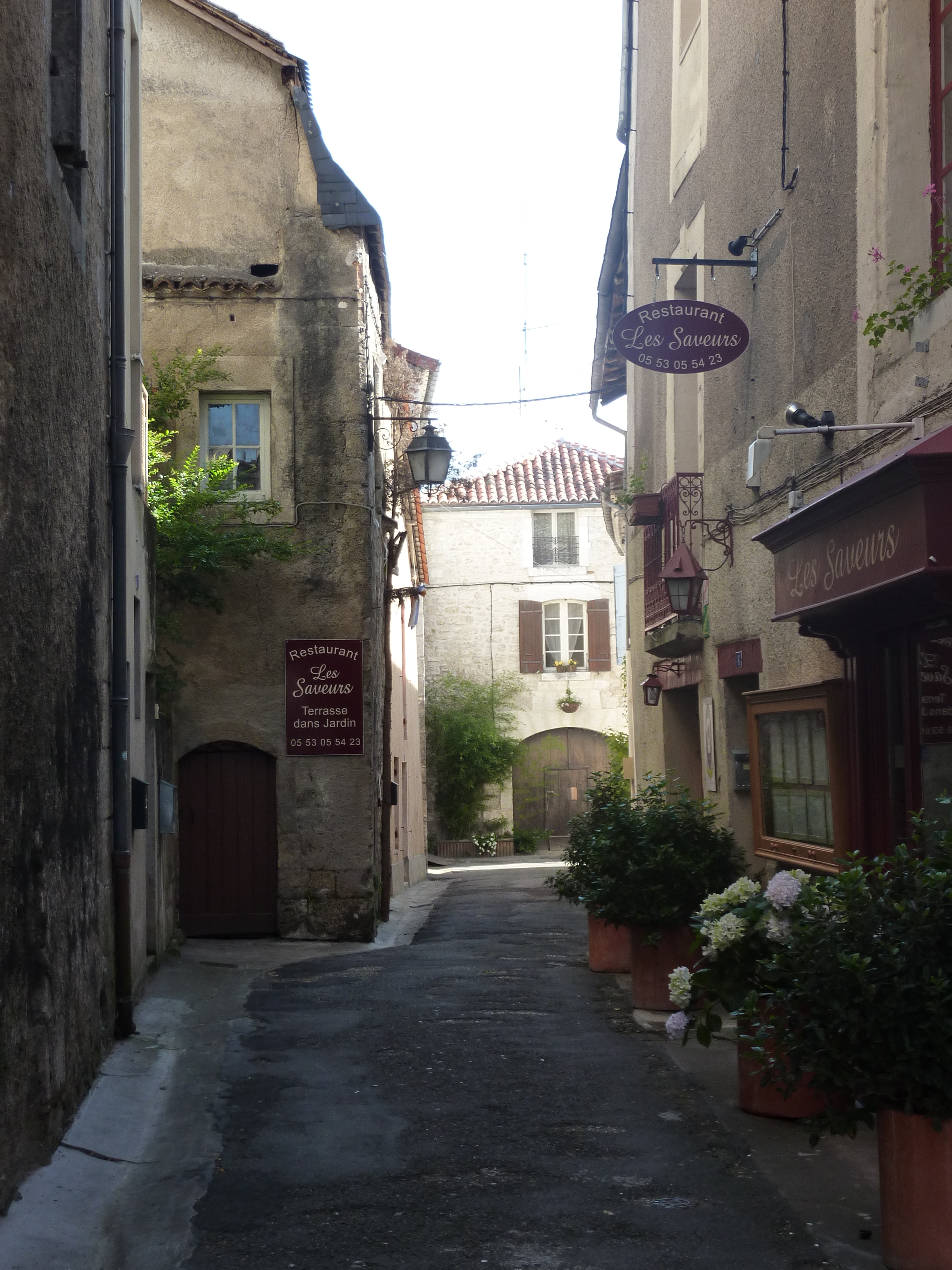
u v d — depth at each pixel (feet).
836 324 28.22
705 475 40.04
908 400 23.98
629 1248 15.03
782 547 26.99
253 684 47.67
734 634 36.76
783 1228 15.60
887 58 25.17
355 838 47.26
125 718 27.40
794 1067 14.84
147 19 50.01
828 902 15.16
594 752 113.60
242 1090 22.53
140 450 33.30
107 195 27.76
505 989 31.94
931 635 23.80
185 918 47.01
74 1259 15.23
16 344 17.28
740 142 36.04
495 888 72.33
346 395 48.75
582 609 114.11
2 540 16.48
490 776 111.45
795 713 28.94
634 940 29.04
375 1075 23.18
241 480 48.67
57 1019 19.31
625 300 54.75
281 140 49.85
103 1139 19.62
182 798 47.52
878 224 25.52
